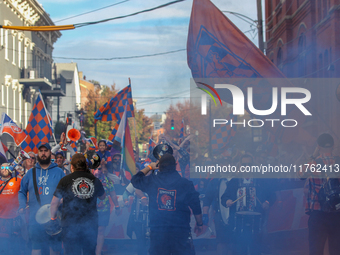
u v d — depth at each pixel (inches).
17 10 1045.8
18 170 203.3
